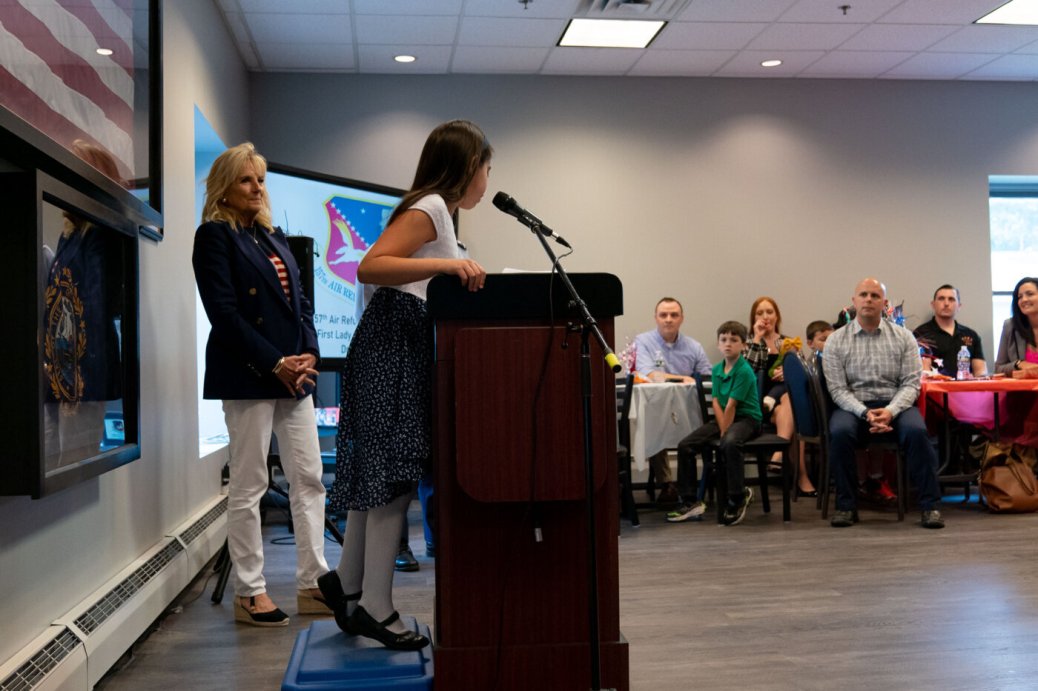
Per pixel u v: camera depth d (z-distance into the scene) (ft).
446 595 6.44
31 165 6.25
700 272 22.77
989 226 23.90
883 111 23.36
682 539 14.61
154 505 10.49
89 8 7.77
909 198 23.45
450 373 6.47
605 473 6.36
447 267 6.38
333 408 18.49
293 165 21.50
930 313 23.45
